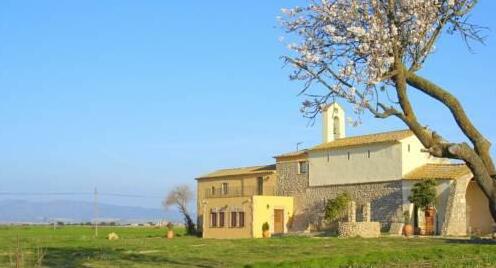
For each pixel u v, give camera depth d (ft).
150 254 121.49
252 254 116.06
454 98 47.01
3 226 422.82
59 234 258.37
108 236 217.77
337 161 198.80
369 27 49.34
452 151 45.80
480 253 95.50
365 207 172.86
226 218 213.46
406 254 93.76
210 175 249.75
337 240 150.00
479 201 177.99
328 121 216.13
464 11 49.62
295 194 213.05
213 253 120.57
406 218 172.24
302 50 52.08
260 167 238.68
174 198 302.86
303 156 211.82
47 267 96.27
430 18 48.65
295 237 175.11
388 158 181.47
